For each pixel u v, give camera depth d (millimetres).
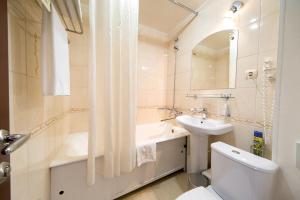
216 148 1019
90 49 1033
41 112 824
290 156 749
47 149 947
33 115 712
